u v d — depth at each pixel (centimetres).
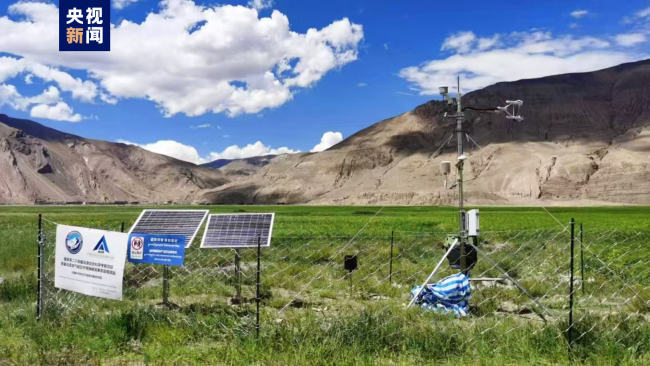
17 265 2111
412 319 1196
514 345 1015
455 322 1198
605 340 1020
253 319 1198
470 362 942
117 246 1144
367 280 1825
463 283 1355
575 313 1263
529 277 1831
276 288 1747
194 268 1992
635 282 1688
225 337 1080
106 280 1154
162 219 1544
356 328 1066
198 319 1171
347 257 1645
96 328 1119
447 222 6022
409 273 1975
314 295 1622
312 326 1089
